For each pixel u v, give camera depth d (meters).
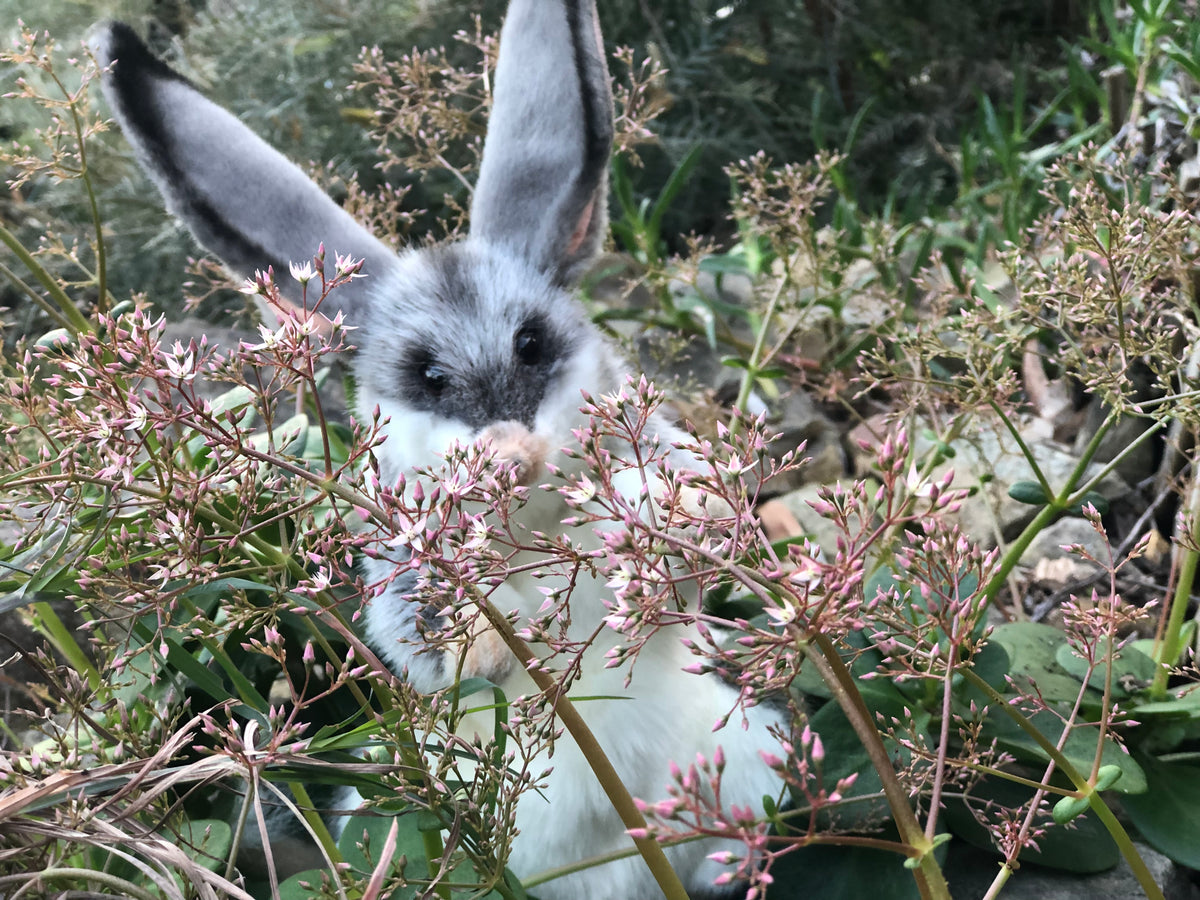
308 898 0.23
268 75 0.70
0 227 0.28
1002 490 0.44
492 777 0.20
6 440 0.23
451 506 0.19
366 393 0.32
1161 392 0.40
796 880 0.28
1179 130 0.44
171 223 0.63
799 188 0.45
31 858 0.22
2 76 0.66
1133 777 0.27
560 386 0.30
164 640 0.21
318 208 0.32
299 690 0.33
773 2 0.77
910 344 0.33
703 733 0.29
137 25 0.73
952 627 0.19
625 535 0.17
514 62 0.33
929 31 0.77
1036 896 0.28
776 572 0.17
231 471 0.20
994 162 0.64
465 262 0.32
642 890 0.29
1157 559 0.41
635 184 0.73
